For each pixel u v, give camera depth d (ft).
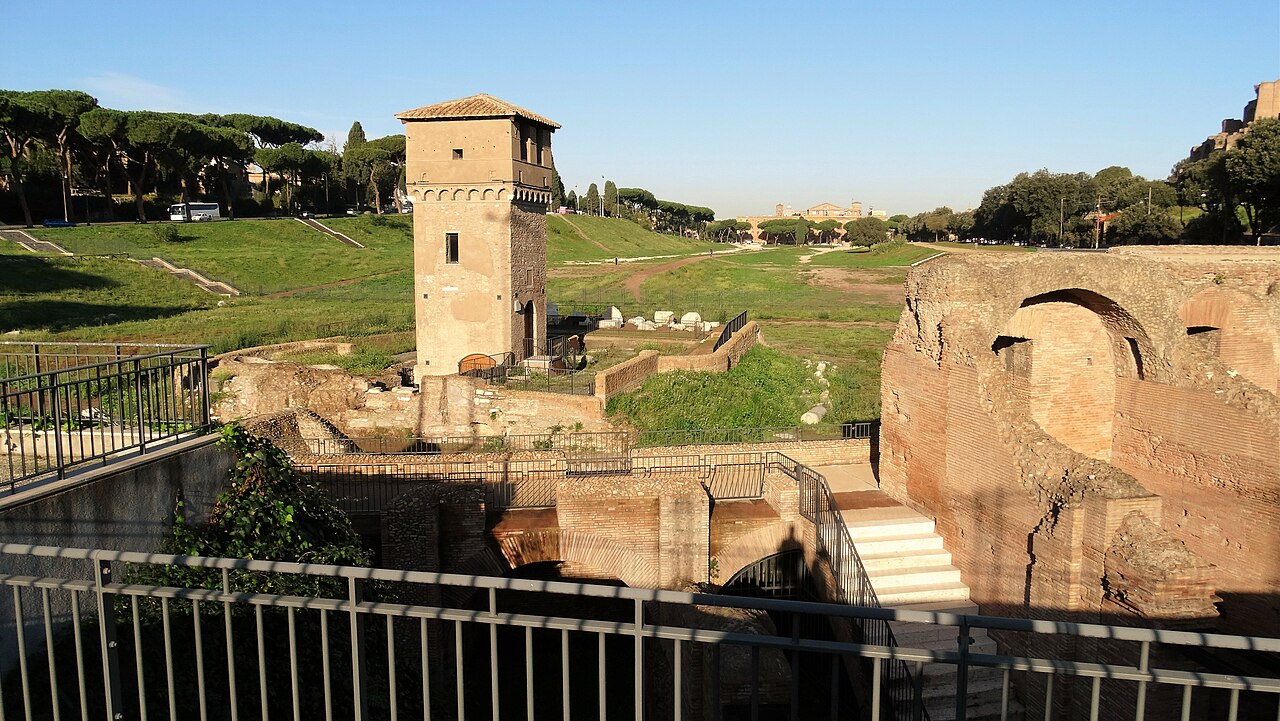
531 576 61.98
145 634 33.42
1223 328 64.08
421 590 53.36
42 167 258.57
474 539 56.03
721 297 257.34
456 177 116.88
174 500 38.14
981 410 54.34
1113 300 59.72
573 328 164.04
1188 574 40.93
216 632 35.29
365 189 416.05
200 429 42.11
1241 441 54.44
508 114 113.91
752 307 233.14
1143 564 41.86
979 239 411.75
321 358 127.44
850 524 59.77
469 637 59.57
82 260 205.67
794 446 76.18
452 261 119.65
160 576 35.47
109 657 21.99
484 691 56.44
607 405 95.35
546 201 130.41
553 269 325.62
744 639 19.35
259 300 207.72
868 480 71.72
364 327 163.94
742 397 108.06
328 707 21.53
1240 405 54.54
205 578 36.19
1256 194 190.19
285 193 367.86
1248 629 53.93
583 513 57.00
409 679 49.11
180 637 34.22
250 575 37.83
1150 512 44.37
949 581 56.24
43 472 32.24
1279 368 64.85
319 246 290.76
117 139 256.93
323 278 252.83
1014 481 50.78
